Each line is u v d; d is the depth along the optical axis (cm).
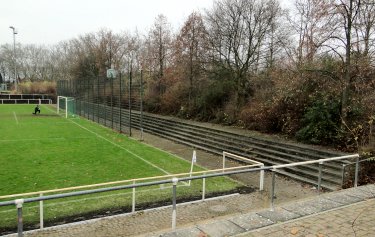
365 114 1373
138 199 965
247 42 2355
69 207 895
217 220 564
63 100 4612
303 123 1653
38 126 2748
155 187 1088
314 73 1606
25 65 8312
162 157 1633
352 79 1455
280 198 1014
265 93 2055
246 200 986
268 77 2147
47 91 6169
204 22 2667
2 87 7656
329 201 662
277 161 1434
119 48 5594
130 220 805
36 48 8412
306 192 1080
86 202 934
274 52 2386
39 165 1388
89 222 793
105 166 1404
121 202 938
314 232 520
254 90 2272
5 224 782
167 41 3444
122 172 1309
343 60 1440
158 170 1359
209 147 1873
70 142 1997
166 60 3441
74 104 4084
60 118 3491
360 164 1063
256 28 2333
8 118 3319
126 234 728
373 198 684
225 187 1116
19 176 1215
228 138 1900
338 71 1518
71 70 6178
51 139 2092
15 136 2175
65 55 7888
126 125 2880
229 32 2355
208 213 867
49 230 748
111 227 765
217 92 2517
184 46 2762
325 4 1405
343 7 1341
